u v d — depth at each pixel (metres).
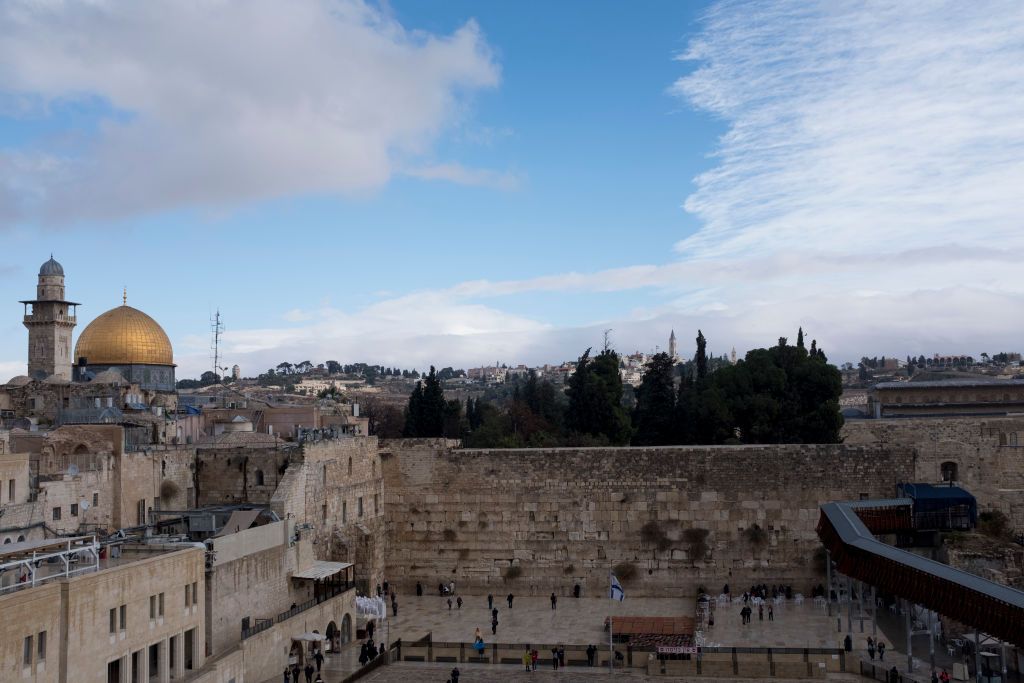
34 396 109.88
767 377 114.62
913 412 151.38
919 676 62.03
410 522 94.50
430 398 145.50
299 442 88.19
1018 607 52.44
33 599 45.56
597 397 126.25
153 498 80.25
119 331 132.25
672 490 91.00
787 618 80.94
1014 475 90.56
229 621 63.84
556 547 92.12
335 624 73.88
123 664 51.97
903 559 64.69
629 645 70.44
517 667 68.75
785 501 89.62
